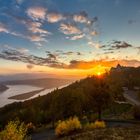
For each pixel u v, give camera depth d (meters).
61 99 83.44
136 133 30.66
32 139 46.44
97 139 29.19
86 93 95.88
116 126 40.94
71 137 33.78
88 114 85.38
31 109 110.88
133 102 115.06
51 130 60.38
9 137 22.14
